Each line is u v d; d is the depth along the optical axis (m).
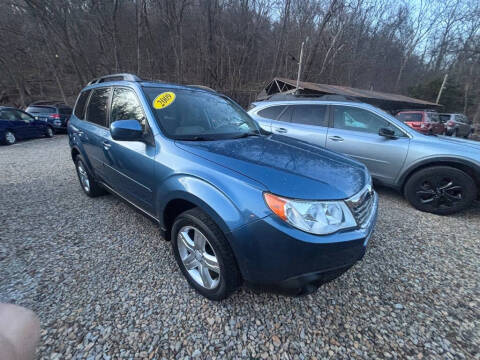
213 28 23.64
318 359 1.48
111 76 3.17
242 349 1.52
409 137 3.71
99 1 19.86
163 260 2.33
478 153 3.23
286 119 4.85
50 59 21.42
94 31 21.31
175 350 1.50
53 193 3.96
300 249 1.42
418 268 2.34
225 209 1.54
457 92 30.14
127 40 22.48
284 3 24.08
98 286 1.98
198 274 1.94
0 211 3.28
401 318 1.78
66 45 20.11
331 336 1.62
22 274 2.09
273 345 1.55
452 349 1.57
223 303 1.85
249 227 1.47
